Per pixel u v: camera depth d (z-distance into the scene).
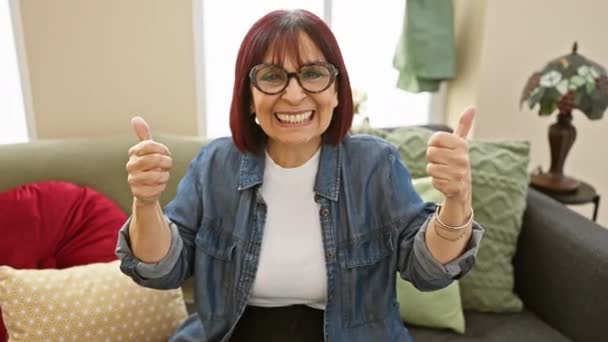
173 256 0.93
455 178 0.77
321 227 1.00
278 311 1.04
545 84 1.67
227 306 1.04
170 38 1.78
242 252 1.01
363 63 2.16
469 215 0.83
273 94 0.92
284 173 1.04
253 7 1.92
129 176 0.82
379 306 1.02
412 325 1.38
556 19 2.03
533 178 1.91
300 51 0.90
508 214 1.44
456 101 2.22
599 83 1.63
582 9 2.05
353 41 2.11
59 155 1.44
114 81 1.76
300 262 1.00
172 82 1.83
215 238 1.05
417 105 2.30
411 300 1.35
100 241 1.34
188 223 1.05
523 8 1.98
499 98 2.09
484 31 1.97
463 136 0.80
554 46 2.07
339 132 1.02
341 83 0.97
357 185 1.03
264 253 1.00
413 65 2.01
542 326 1.39
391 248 1.00
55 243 1.32
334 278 0.99
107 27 1.69
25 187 1.34
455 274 0.87
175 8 1.75
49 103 1.71
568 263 1.34
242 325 1.04
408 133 1.60
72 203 1.36
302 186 1.03
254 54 0.92
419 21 1.96
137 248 0.89
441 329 1.36
